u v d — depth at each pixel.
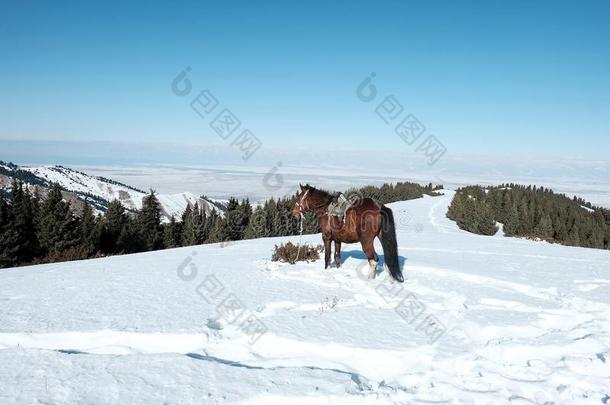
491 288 9.21
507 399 4.41
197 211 59.28
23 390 4.31
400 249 15.98
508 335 6.56
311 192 10.24
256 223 50.97
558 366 5.34
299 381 4.64
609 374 5.11
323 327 6.47
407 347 5.77
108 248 47.34
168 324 6.44
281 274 10.33
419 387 4.77
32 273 11.62
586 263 13.30
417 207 79.62
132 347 5.85
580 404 4.39
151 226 53.94
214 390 4.40
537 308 7.76
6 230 36.12
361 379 4.96
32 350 5.34
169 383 4.52
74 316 6.84
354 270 10.48
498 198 91.44
